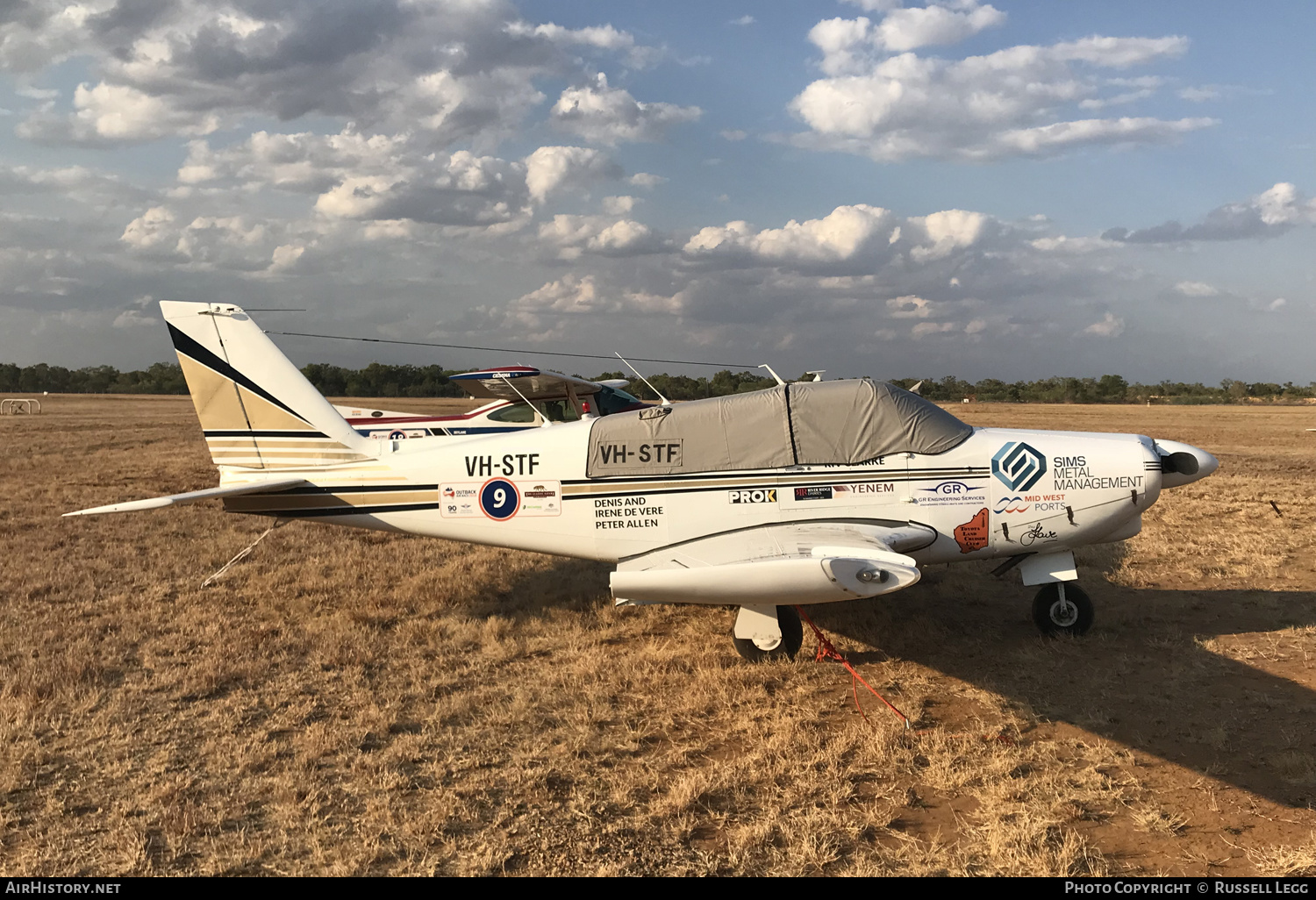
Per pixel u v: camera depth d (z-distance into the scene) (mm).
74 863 3053
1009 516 5598
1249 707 4406
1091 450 5688
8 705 4316
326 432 6270
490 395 13703
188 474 14094
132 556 8023
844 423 5637
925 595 6789
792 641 5238
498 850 3143
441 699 4641
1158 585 6910
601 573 7551
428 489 6117
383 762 3838
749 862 3072
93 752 3945
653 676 4977
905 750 3967
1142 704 4500
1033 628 5918
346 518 6234
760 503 5672
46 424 28234
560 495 5914
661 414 5859
